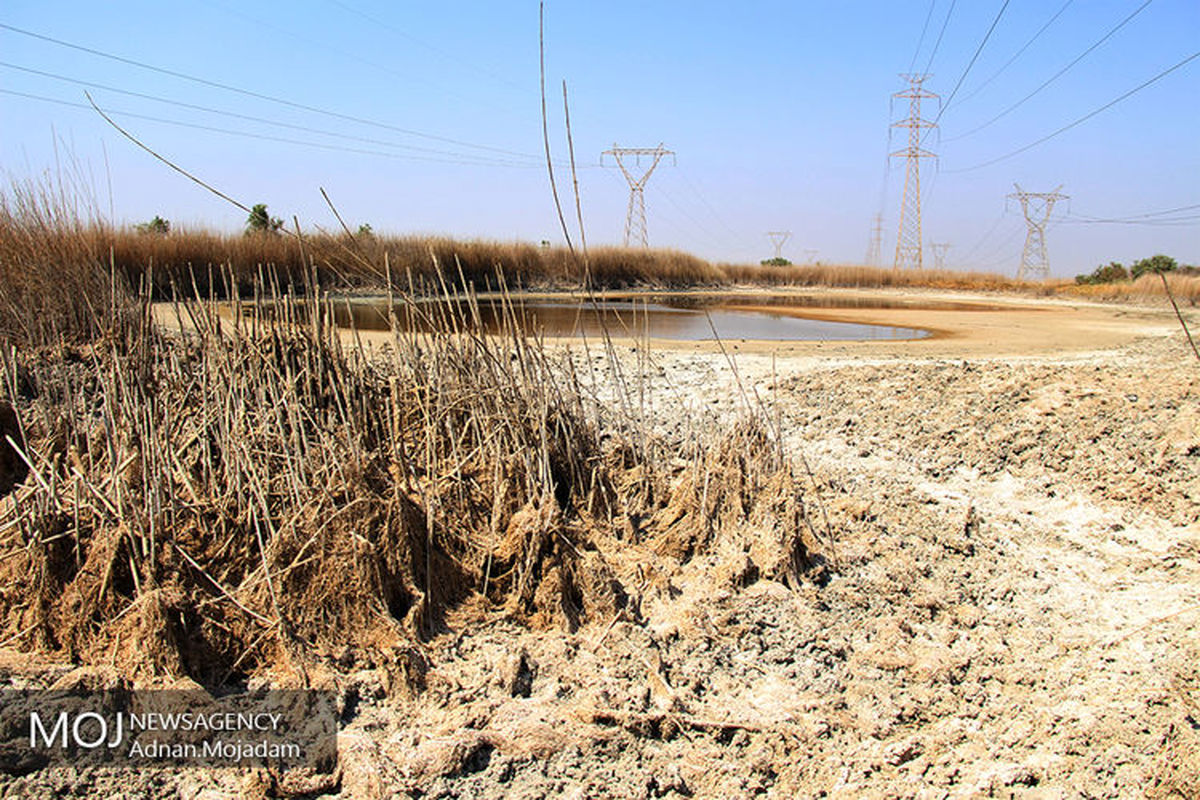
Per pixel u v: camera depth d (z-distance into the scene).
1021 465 6.69
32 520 3.95
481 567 4.43
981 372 9.18
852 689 3.94
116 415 5.00
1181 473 6.25
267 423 4.77
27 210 8.07
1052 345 15.89
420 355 5.62
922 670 4.06
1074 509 6.01
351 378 5.34
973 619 4.57
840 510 5.65
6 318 7.17
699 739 3.61
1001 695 3.98
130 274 17.72
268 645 3.79
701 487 5.15
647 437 6.12
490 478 4.92
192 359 5.76
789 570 4.65
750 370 10.94
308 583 3.93
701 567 4.76
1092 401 7.58
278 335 5.30
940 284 47.69
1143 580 5.04
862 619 4.48
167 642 3.57
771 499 5.04
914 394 8.53
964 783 3.43
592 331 18.52
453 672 3.83
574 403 5.70
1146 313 26.48
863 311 27.22
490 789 3.29
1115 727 3.63
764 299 35.38
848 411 8.34
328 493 4.23
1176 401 7.40
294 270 21.25
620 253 38.62
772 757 3.50
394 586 4.12
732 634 4.23
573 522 4.75
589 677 3.86
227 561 4.10
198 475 4.64
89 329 7.25
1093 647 4.29
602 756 3.48
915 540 5.39
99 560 3.83
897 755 3.55
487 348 5.53
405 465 4.82
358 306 19.92
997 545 5.51
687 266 42.75
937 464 6.84
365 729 3.48
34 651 3.68
